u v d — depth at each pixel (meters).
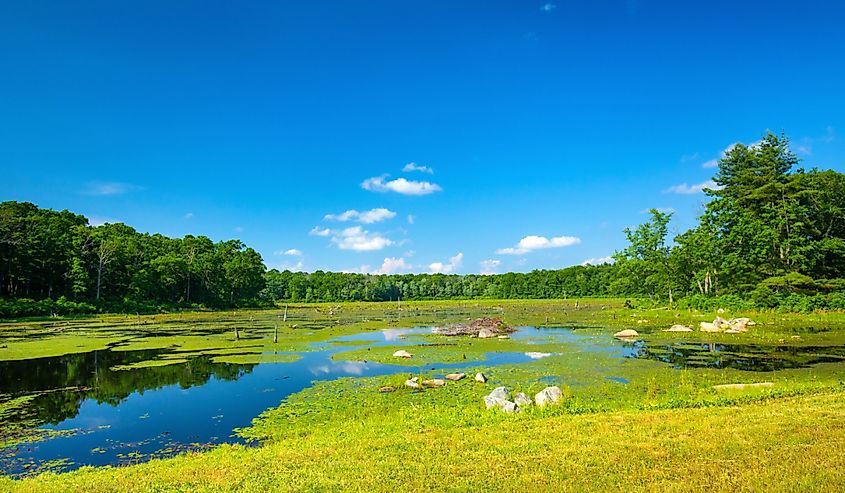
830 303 47.56
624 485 8.90
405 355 31.50
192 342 42.25
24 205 90.19
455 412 16.56
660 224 74.06
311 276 170.88
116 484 10.37
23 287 81.56
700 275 65.88
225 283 110.62
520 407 16.38
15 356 34.59
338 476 9.98
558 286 149.50
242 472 10.58
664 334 41.47
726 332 40.38
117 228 111.12
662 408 15.52
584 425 13.24
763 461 9.70
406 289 160.00
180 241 115.56
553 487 8.95
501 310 91.81
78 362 31.81
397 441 12.54
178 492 9.59
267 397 21.47
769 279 52.34
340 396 20.97
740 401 15.84
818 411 13.41
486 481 9.38
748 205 61.88
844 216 57.97
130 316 78.44
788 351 30.09
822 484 8.52
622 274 82.56
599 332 45.56
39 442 15.91
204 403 20.64
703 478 9.02
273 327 57.91
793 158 61.34
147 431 16.91
